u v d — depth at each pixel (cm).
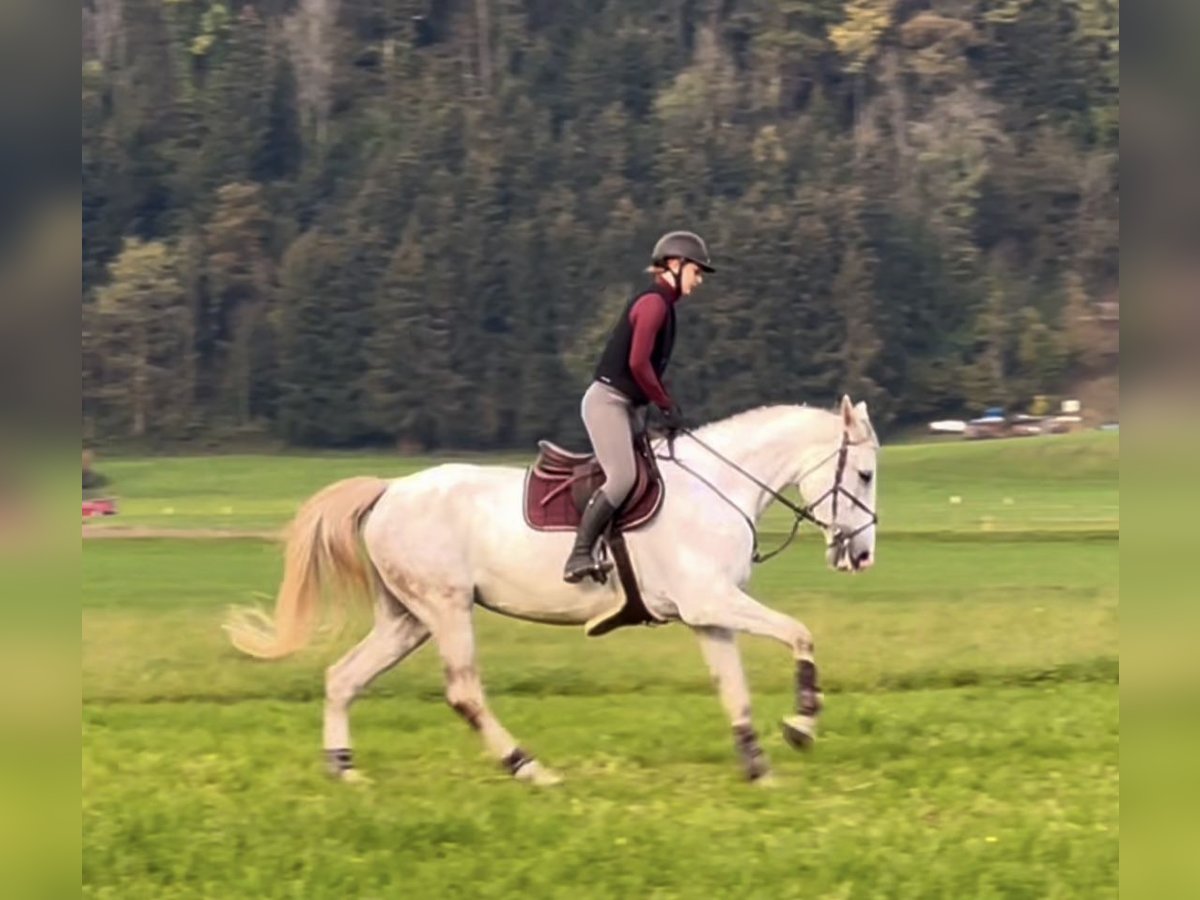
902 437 6000
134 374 6831
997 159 7100
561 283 6800
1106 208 7012
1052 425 5969
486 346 6700
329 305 6900
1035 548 2525
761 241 6462
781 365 6244
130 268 7288
